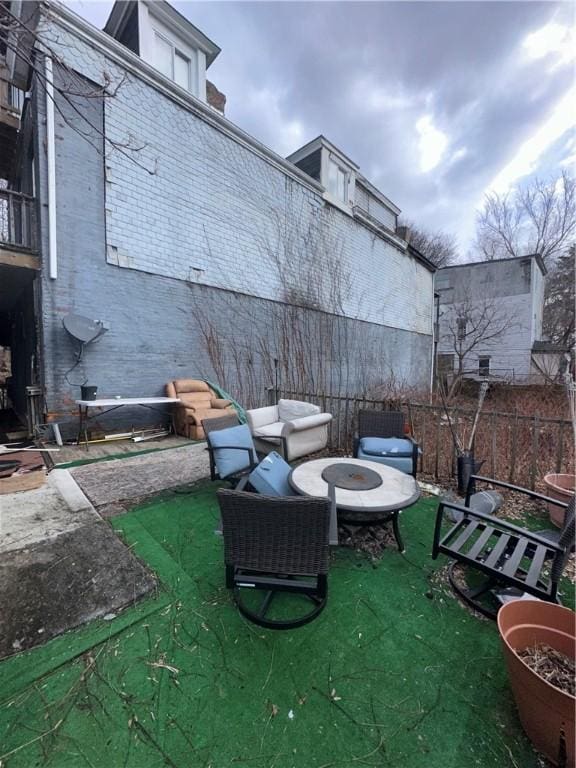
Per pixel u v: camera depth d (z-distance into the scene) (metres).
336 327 9.42
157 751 1.17
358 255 10.17
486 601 1.90
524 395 8.01
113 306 5.33
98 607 1.75
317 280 8.83
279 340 7.91
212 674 1.43
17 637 1.55
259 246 7.44
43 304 4.69
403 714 1.30
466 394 12.21
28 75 4.58
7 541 2.26
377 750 1.18
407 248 12.18
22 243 4.96
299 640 1.61
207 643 1.58
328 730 1.24
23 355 6.77
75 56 4.74
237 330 7.09
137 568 2.05
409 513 2.94
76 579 1.93
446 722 1.27
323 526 1.59
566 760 1.11
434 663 1.51
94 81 4.92
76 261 4.93
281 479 2.59
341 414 5.88
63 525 2.49
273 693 1.36
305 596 1.89
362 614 1.78
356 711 1.31
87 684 1.37
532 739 1.20
